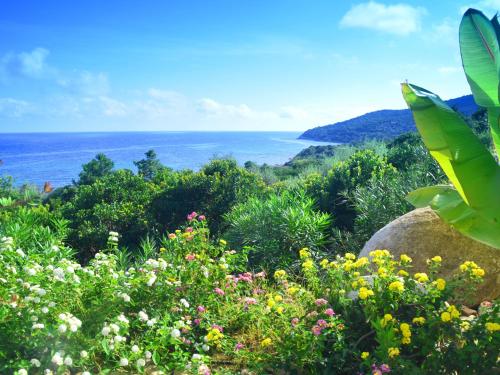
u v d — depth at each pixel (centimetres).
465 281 403
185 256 538
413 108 380
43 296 371
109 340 358
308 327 387
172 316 438
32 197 1198
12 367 321
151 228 1146
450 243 550
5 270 402
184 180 1223
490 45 404
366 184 923
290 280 658
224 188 1212
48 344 337
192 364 374
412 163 1012
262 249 754
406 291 384
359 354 362
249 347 427
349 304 402
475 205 360
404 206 756
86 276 420
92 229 1091
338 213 944
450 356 337
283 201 834
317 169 1392
